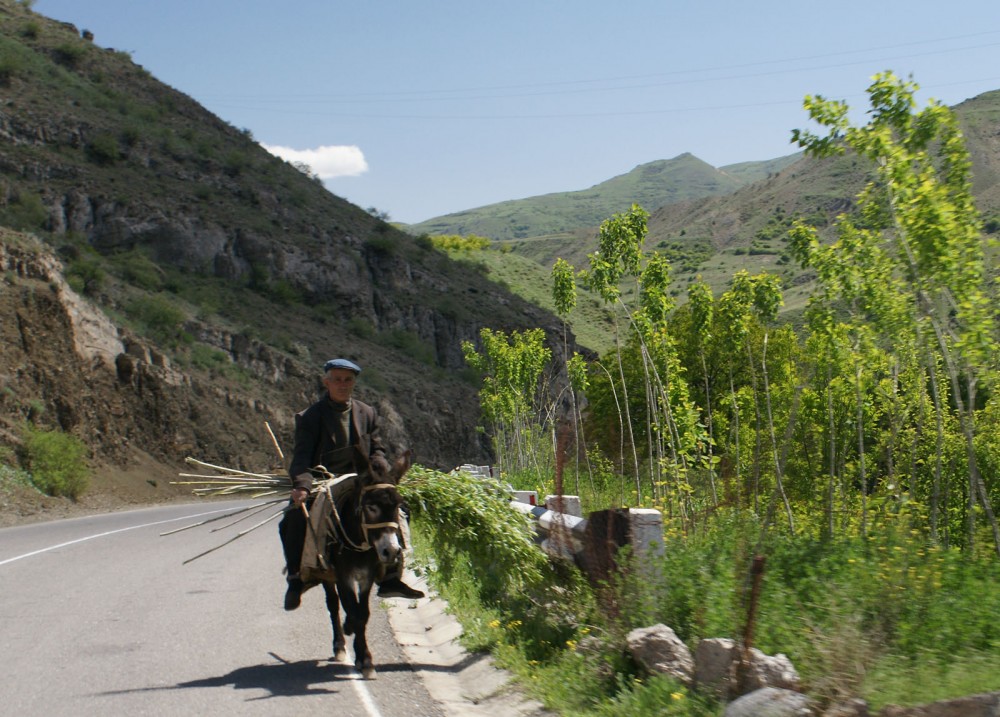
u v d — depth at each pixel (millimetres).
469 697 7090
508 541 8773
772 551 8453
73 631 8914
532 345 35062
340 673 7664
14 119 61281
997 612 6852
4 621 9312
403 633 9547
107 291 47281
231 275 60781
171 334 47250
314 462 8000
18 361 35344
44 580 12164
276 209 69250
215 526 22375
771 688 5430
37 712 6277
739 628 6523
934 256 10492
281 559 15344
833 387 17812
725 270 187000
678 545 8945
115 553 15547
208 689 6996
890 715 5133
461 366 68875
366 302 66188
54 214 56312
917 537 9992
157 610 10148
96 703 6527
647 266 19109
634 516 7742
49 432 31688
